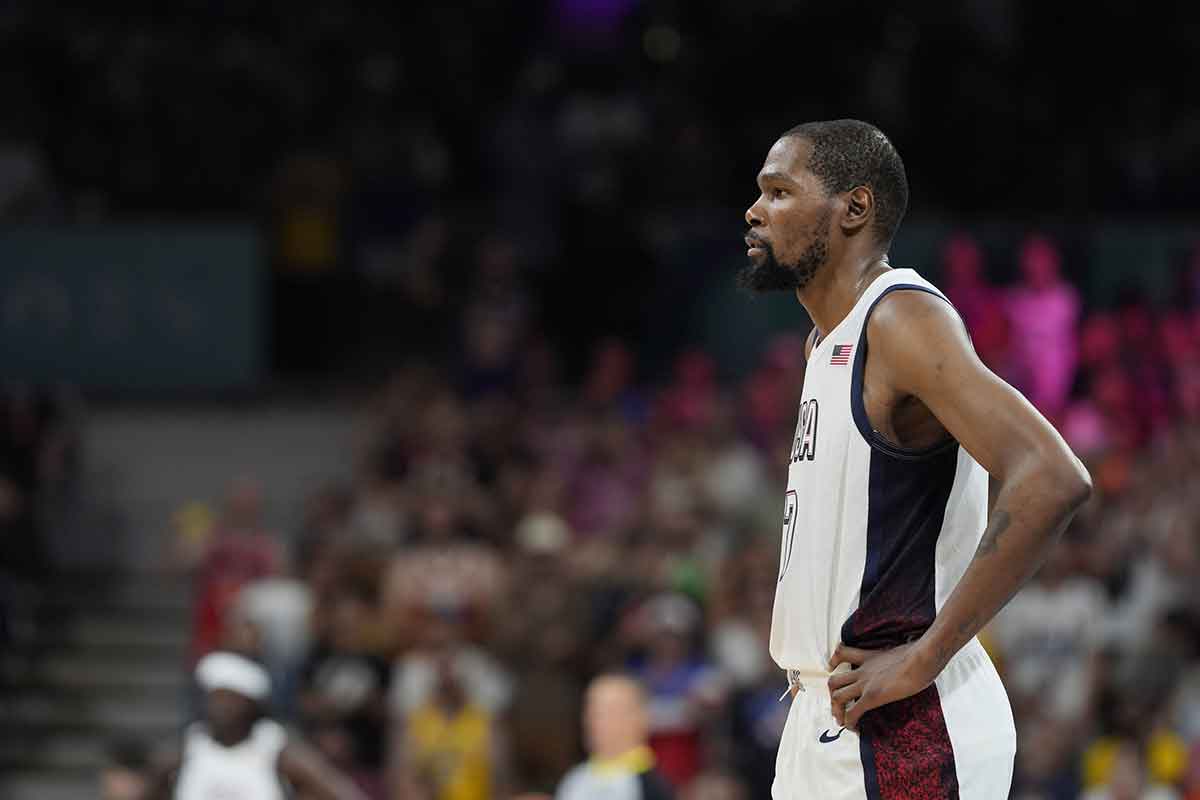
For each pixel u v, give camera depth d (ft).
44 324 153.38
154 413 152.15
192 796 75.72
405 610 108.99
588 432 131.95
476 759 99.14
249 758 75.92
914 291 30.63
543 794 99.25
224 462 146.30
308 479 145.18
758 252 32.09
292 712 109.09
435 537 114.52
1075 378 134.31
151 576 136.87
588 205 160.76
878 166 31.73
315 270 163.12
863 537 30.83
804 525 31.60
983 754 30.73
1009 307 135.54
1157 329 136.56
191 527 136.26
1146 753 96.27
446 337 162.09
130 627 130.82
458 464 129.29
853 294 31.65
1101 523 116.37
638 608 105.70
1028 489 28.40
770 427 130.62
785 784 32.24
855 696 30.32
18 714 122.11
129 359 154.10
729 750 96.84
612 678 75.41
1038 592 105.81
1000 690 31.50
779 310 152.56
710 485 123.34
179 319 154.51
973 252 137.49
